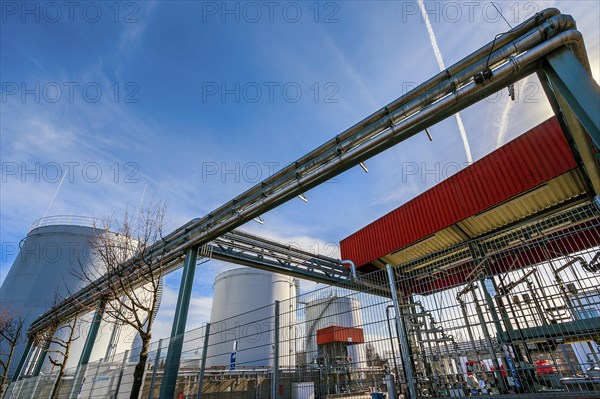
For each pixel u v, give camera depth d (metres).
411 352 4.83
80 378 11.38
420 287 5.10
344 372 4.65
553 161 7.73
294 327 5.51
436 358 4.84
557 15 5.05
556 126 7.86
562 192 8.58
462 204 9.51
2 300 22.14
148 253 10.43
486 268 5.74
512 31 5.40
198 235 11.01
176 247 11.82
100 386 9.91
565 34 4.77
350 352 4.72
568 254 5.33
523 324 5.52
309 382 4.89
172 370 7.52
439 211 10.13
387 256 12.16
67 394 11.63
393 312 4.69
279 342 5.51
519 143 8.54
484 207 8.88
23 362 19.25
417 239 10.60
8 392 16.91
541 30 5.04
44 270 22.78
